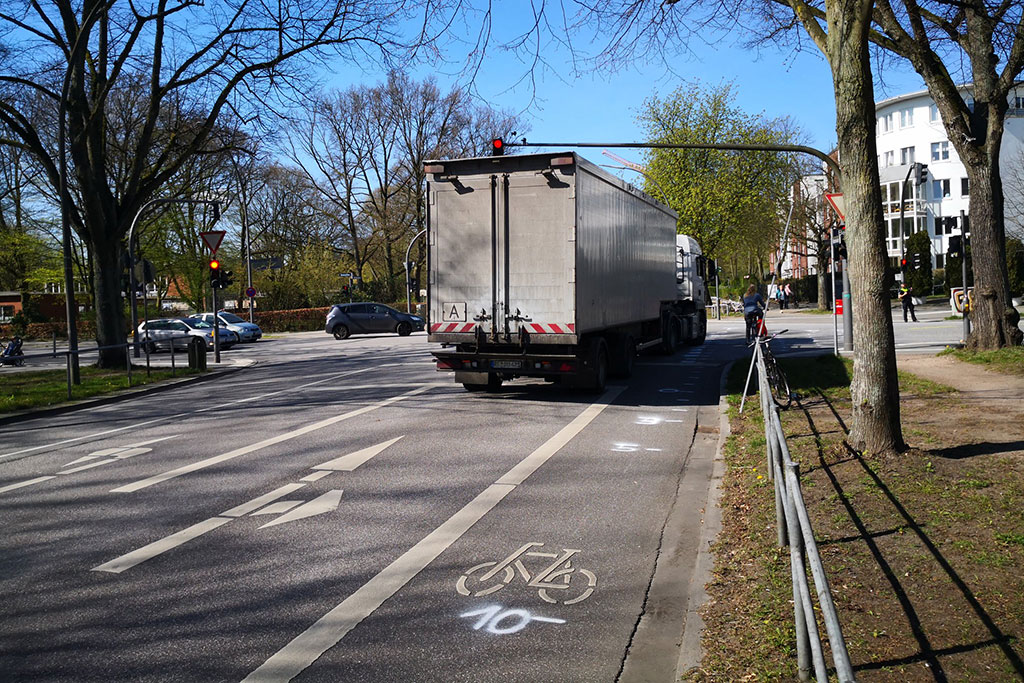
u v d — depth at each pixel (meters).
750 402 12.46
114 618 4.82
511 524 6.62
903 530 5.36
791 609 4.36
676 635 4.44
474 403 13.56
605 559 5.73
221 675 4.06
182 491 7.96
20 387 18.42
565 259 12.67
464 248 13.16
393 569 5.59
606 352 14.83
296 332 53.72
